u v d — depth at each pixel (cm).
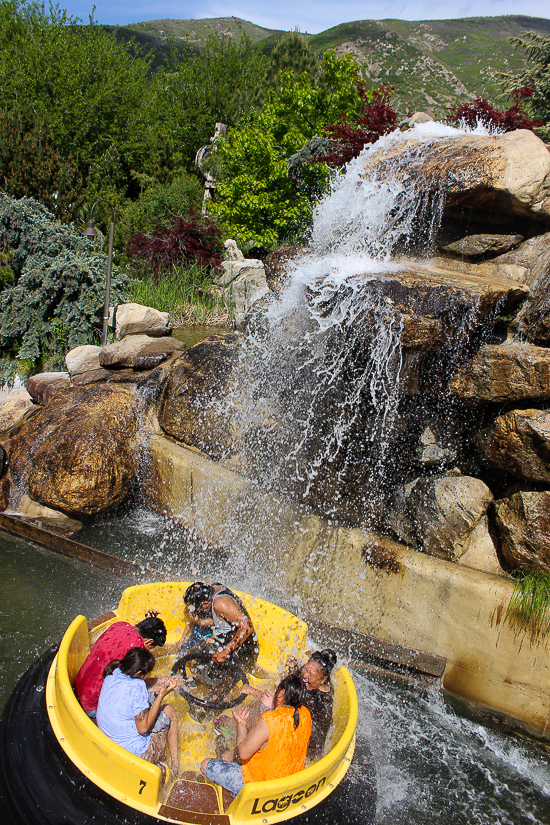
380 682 463
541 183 507
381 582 496
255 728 311
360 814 318
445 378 490
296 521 563
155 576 553
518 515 446
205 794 314
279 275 626
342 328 505
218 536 620
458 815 360
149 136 2336
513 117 773
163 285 1116
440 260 584
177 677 358
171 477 659
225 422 641
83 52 2336
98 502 631
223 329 1001
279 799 289
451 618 455
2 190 1348
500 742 423
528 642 420
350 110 1454
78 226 1438
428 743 414
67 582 535
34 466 637
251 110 2155
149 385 724
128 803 287
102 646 347
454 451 505
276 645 420
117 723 315
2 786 307
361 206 611
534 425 431
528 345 461
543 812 372
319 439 561
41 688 360
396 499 517
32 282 1023
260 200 1404
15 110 1534
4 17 2570
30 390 782
